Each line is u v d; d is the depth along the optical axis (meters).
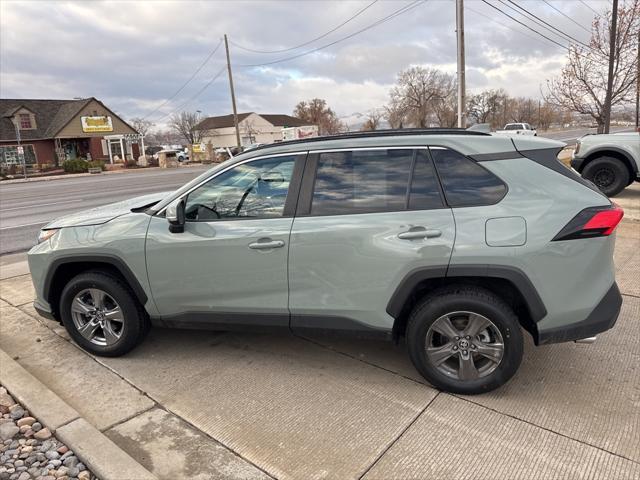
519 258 2.96
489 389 3.20
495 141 3.18
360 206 3.27
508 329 3.05
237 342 4.18
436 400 3.22
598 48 17.66
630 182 10.01
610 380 3.37
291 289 3.38
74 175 37.25
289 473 2.61
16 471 2.68
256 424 3.05
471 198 3.11
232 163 3.57
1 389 3.49
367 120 82.88
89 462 2.68
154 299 3.71
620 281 5.21
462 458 2.67
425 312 3.16
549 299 3.00
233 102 44.28
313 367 3.72
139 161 47.59
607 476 2.49
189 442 2.90
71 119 46.28
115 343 3.92
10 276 6.45
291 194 3.41
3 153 44.09
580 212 2.97
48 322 4.78
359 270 3.21
